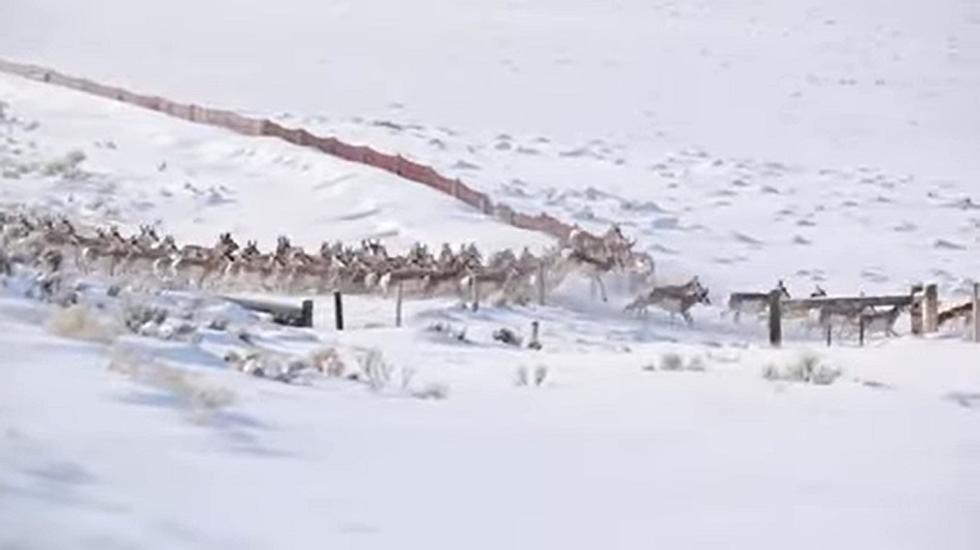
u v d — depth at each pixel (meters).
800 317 123.50
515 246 159.38
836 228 190.12
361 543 28.72
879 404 56.25
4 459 30.61
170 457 33.59
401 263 136.00
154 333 57.12
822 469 40.47
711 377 65.19
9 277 62.69
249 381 49.47
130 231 159.25
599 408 52.25
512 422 46.59
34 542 25.11
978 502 36.38
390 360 71.25
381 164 195.88
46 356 43.47
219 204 177.75
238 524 28.78
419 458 38.03
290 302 112.19
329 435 39.94
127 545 25.98
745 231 184.25
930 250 181.00
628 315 134.75
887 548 31.25
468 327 113.12
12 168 183.38
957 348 86.50
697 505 34.78
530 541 30.25
